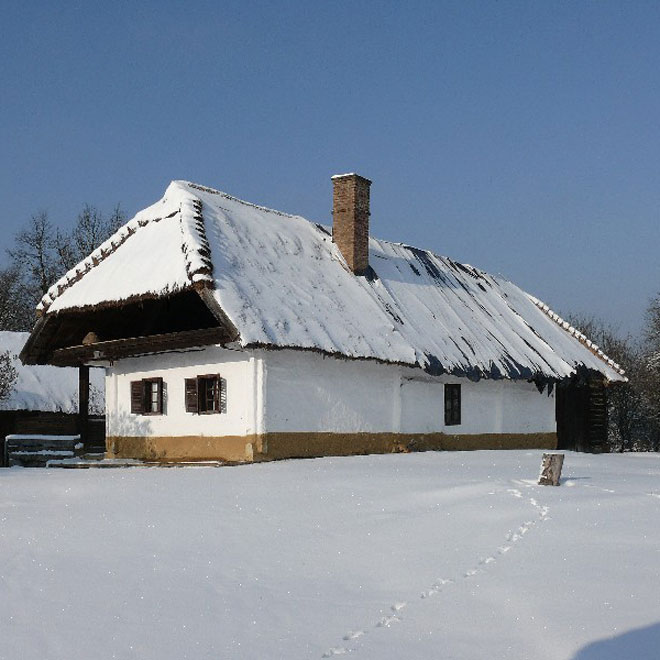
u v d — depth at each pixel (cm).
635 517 886
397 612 567
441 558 718
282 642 511
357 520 907
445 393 2212
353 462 1602
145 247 1966
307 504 1021
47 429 2909
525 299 3111
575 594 587
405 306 2284
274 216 2331
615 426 4800
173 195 2062
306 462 1623
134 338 1894
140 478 1334
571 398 2733
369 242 2581
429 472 1350
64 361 2116
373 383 1989
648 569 655
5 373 2833
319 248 2270
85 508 1023
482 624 534
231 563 720
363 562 716
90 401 2967
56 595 625
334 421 1881
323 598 605
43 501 1093
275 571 689
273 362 1766
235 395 1806
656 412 4388
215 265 1792
